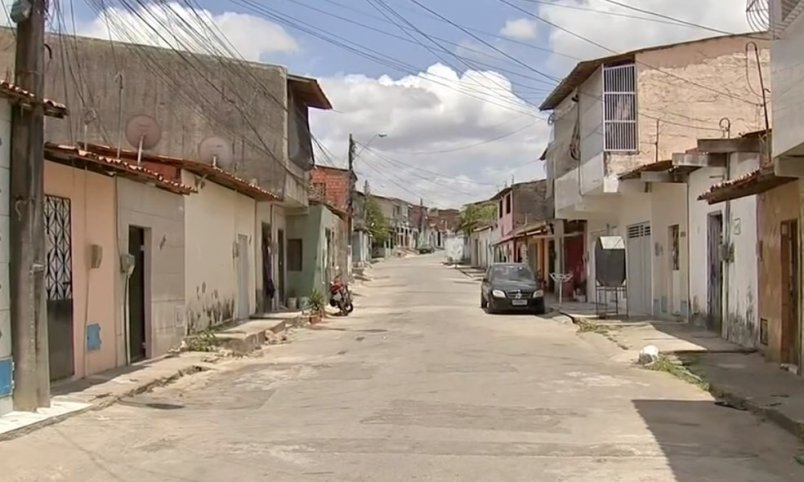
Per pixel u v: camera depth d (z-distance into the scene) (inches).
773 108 417.4
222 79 967.6
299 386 477.7
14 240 352.5
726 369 504.4
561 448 305.6
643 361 566.6
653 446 310.3
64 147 413.7
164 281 593.6
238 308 862.5
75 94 914.7
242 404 413.1
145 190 556.1
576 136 1022.4
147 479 261.0
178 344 622.8
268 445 309.7
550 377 507.2
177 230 622.5
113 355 506.9
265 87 973.2
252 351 669.9
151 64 956.0
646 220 923.4
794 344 501.4
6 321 346.3
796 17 377.4
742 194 548.1
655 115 890.1
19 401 352.5
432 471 269.7
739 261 620.1
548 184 1385.3
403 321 982.4
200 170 674.2
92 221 473.7
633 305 987.3
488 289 1109.1
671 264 852.0
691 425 353.4
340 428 344.2
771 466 281.9
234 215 843.4
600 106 901.2
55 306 428.8
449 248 3494.1
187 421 362.3
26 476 264.1
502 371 535.5
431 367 557.3
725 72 891.4
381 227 3528.5
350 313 1116.5
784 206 502.3
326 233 1339.8
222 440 319.0
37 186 358.3
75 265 452.4
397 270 2586.1
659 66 890.1
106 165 457.1
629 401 417.1
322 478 260.8
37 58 357.7
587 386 469.7
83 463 281.1
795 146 382.9
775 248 521.0
